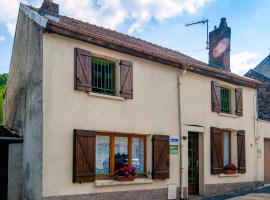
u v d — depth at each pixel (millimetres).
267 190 16375
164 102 13469
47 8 11898
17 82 13383
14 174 11750
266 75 23938
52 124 10430
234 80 16516
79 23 14125
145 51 12641
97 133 11609
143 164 12797
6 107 15734
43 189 10102
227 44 19047
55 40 10711
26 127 11641
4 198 11742
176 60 13672
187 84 14383
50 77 10523
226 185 15680
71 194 10570
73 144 10742
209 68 14914
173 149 13555
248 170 17031
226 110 16562
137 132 12453
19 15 13359
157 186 12906
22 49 12750
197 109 14688
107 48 11844
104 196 11328
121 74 12125
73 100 10898
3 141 11633
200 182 14695
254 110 17844
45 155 10219
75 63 11008
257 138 17750
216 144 15242
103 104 11609
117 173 11812
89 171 10914
